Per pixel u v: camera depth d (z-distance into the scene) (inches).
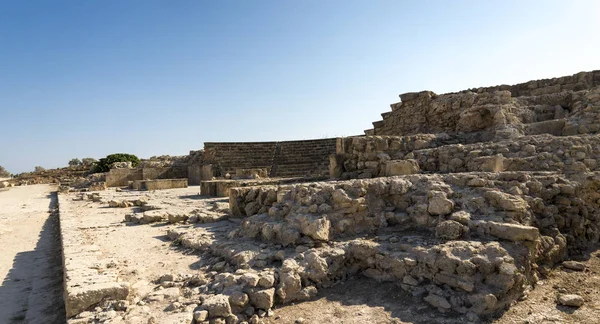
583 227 246.4
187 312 153.6
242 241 245.6
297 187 261.4
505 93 494.3
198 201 509.0
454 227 198.2
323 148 1011.3
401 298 177.0
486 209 211.9
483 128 473.1
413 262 184.5
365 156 409.1
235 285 176.1
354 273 205.2
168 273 209.2
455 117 553.0
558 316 159.9
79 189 902.4
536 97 496.4
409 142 412.5
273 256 208.2
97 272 191.3
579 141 312.5
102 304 162.6
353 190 239.9
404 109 648.4
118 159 1337.4
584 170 282.5
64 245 255.8
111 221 386.0
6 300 206.4
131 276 205.5
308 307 174.7
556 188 244.5
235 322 157.5
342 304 176.1
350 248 208.2
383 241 213.2
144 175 1020.5
